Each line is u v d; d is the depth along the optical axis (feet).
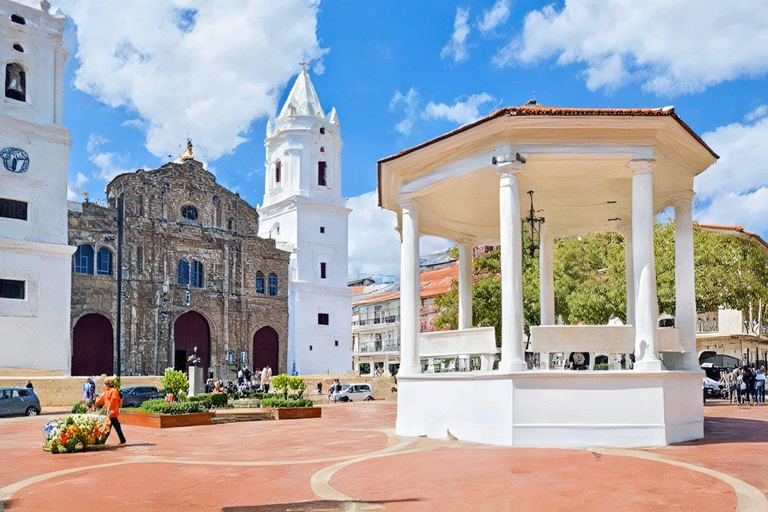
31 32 165.78
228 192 223.92
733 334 138.72
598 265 126.82
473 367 103.45
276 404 92.17
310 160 250.98
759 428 58.13
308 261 244.01
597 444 46.55
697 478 34.71
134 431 71.92
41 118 166.30
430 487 34.37
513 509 29.37
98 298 187.32
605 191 63.31
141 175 203.21
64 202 168.66
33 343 159.43
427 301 261.03
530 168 53.98
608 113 49.24
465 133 52.49
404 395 57.67
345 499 32.42
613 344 51.34
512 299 49.37
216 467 42.93
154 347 199.00
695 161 57.00
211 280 215.10
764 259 149.28
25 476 41.42
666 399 47.67
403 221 59.88
